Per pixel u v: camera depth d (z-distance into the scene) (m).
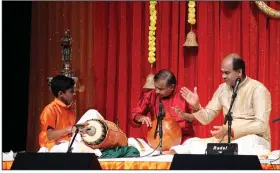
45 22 11.33
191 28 10.83
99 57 11.21
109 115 11.10
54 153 6.69
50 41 11.33
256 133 8.76
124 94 11.05
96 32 11.21
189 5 10.81
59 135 8.46
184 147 8.15
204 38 10.92
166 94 9.32
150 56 10.88
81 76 11.27
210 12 10.97
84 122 8.15
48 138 8.64
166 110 9.52
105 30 11.21
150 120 8.88
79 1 11.27
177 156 6.63
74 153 6.68
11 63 11.04
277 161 7.70
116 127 8.22
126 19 11.14
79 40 11.30
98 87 11.19
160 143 8.20
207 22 10.95
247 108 9.02
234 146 7.26
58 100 8.91
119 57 11.10
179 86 9.96
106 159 7.77
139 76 11.04
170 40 11.06
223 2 10.95
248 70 10.84
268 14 10.75
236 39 10.92
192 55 11.02
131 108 11.02
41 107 11.26
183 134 9.34
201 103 10.89
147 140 9.02
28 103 11.23
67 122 8.88
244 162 6.59
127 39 11.16
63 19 11.33
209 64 10.97
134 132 10.88
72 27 11.30
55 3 11.30
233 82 8.98
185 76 11.02
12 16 11.03
